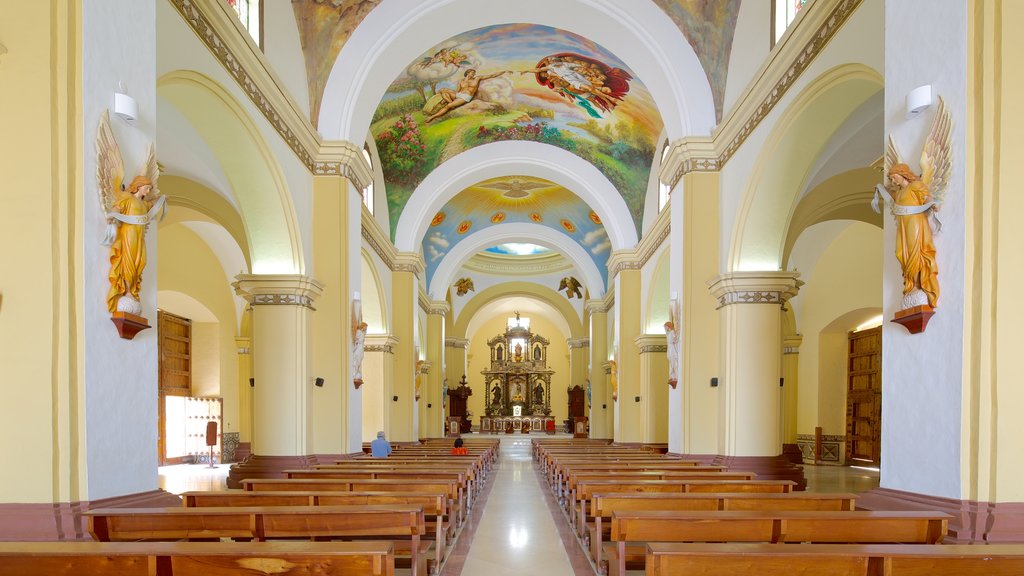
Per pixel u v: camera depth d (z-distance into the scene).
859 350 18.05
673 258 12.39
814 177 11.55
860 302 16.53
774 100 8.95
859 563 3.02
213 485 12.67
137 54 5.10
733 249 10.48
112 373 4.68
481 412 41.56
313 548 3.13
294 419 10.52
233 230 13.30
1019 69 4.29
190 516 4.41
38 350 4.26
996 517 4.13
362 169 12.55
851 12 6.96
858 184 12.28
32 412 4.23
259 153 9.30
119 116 4.84
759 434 10.30
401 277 19.48
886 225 5.17
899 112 5.01
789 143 8.93
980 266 4.29
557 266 32.81
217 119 8.52
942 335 4.52
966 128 4.36
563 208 24.41
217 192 13.09
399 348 19.50
